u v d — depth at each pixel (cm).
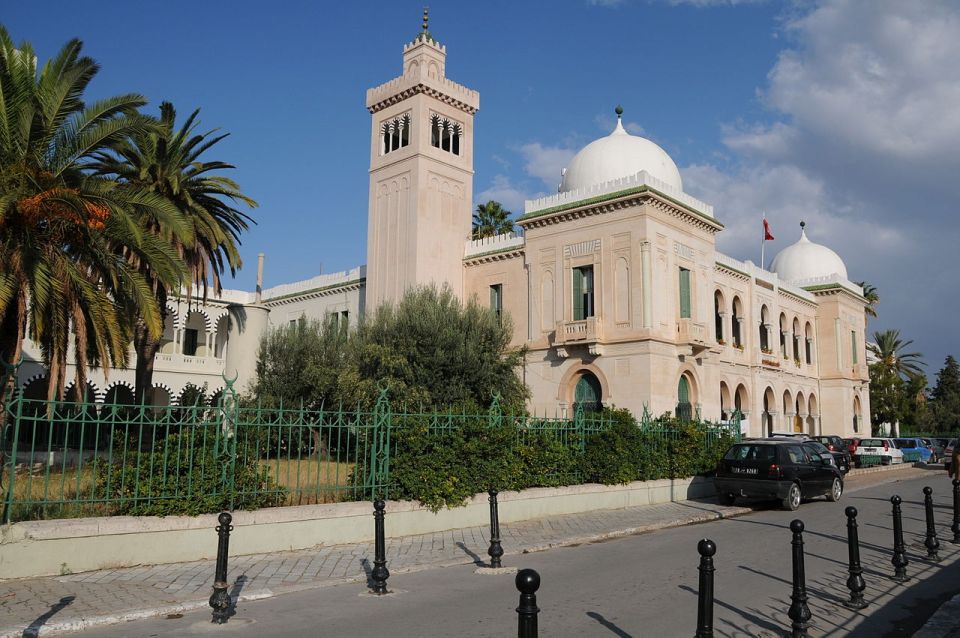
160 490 1041
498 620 764
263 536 1104
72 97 1517
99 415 1007
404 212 3609
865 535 1412
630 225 3011
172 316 4222
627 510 1753
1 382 945
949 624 760
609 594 891
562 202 3269
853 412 4891
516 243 3456
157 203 1602
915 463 3947
